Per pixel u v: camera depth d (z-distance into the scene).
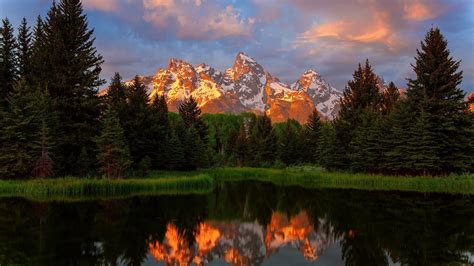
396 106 59.94
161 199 37.34
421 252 18.39
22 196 36.38
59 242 19.66
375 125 60.19
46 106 48.00
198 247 20.02
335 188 49.03
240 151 109.31
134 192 42.56
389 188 47.94
